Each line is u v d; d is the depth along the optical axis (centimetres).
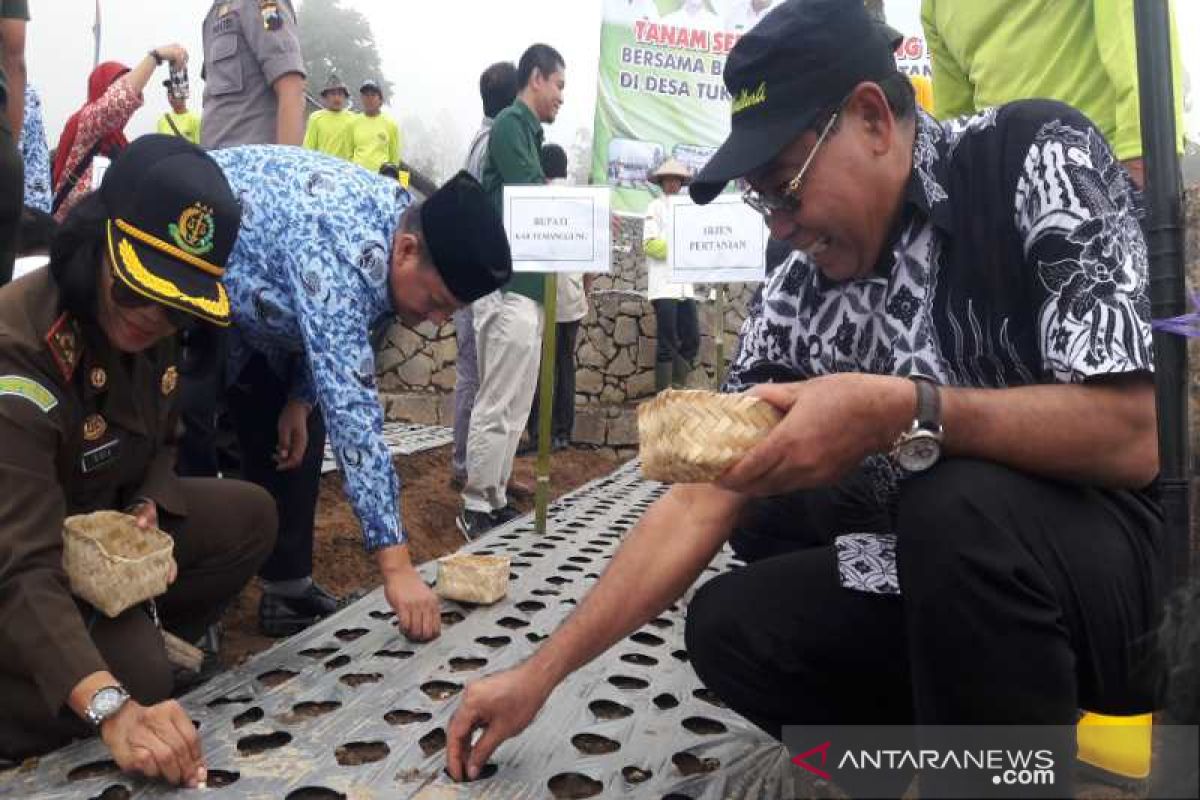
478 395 416
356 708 203
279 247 232
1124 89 216
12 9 288
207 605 236
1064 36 240
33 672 163
